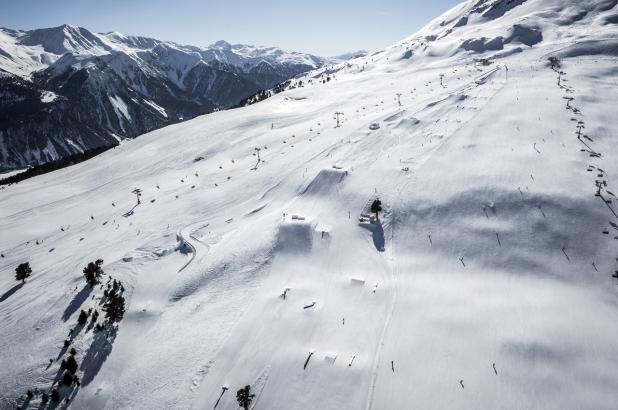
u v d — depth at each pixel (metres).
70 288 65.56
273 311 52.53
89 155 198.25
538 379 38.56
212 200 92.75
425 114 105.06
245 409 40.72
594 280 49.88
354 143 100.19
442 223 64.12
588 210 59.00
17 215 110.00
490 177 69.69
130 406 44.41
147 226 85.38
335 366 43.25
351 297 53.00
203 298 58.72
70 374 49.28
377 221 68.06
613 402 35.91
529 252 55.25
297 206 78.31
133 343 52.94
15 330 57.72
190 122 186.38
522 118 88.00
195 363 47.44
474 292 50.44
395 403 38.47
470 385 38.88
